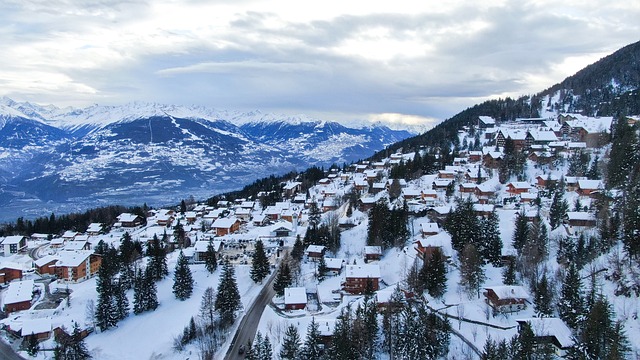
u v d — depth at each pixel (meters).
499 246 155.75
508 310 127.31
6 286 182.75
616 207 157.88
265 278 181.38
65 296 172.88
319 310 149.75
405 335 112.38
